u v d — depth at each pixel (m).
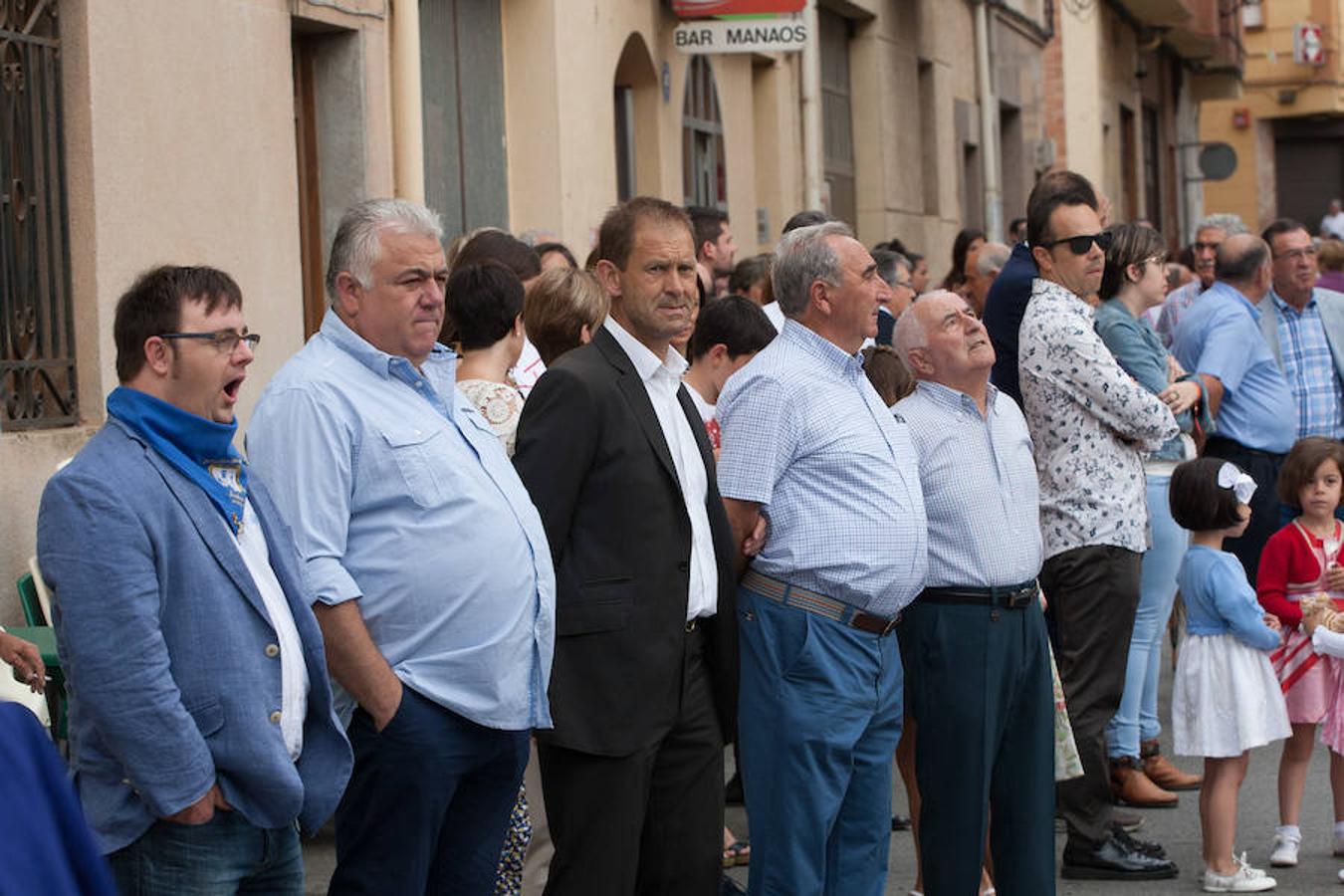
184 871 4.57
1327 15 50.47
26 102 8.06
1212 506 7.82
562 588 5.71
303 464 5.08
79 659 4.39
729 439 6.25
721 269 10.55
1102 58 33.25
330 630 5.00
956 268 14.02
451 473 5.21
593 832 5.72
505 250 8.14
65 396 8.28
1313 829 8.84
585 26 13.89
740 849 8.24
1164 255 8.93
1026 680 6.79
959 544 6.59
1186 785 9.48
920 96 24.16
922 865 6.81
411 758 5.15
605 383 5.79
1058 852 8.47
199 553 4.55
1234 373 10.59
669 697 5.79
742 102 17.75
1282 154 53.22
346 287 5.25
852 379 6.32
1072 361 7.92
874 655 6.22
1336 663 8.20
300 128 10.75
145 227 8.73
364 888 5.24
